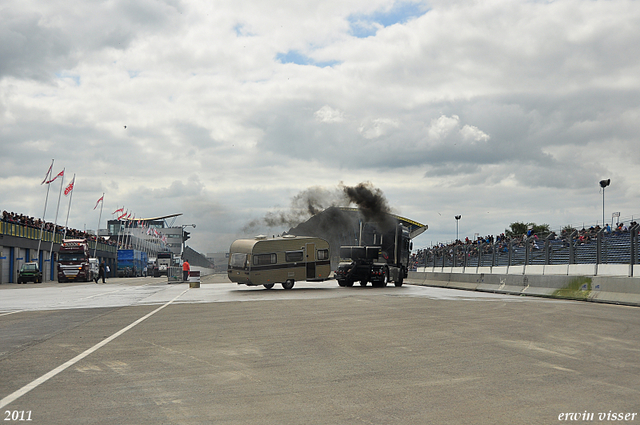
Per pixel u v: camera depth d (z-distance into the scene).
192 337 11.91
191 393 6.79
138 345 10.78
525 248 36.81
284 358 9.23
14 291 37.69
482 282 33.06
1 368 8.46
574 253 31.59
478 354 9.45
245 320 15.45
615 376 7.64
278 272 33.25
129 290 37.03
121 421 5.61
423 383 7.29
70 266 58.66
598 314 16.22
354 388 7.03
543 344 10.49
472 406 6.11
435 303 21.02
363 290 32.41
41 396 6.65
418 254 58.00
